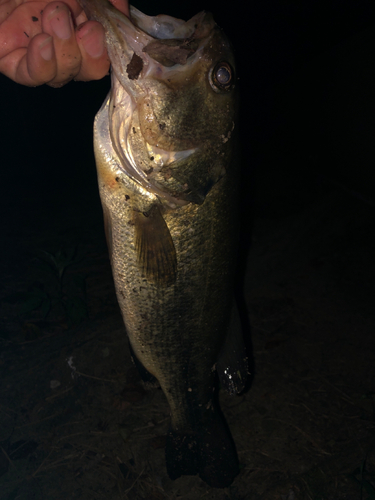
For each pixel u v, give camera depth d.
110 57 0.27
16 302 0.83
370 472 0.52
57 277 0.85
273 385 0.64
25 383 0.65
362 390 0.62
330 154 1.11
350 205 1.00
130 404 0.62
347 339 0.70
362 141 0.96
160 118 0.29
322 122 1.12
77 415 0.61
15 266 0.97
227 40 0.30
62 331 0.75
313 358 0.68
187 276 0.34
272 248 0.95
